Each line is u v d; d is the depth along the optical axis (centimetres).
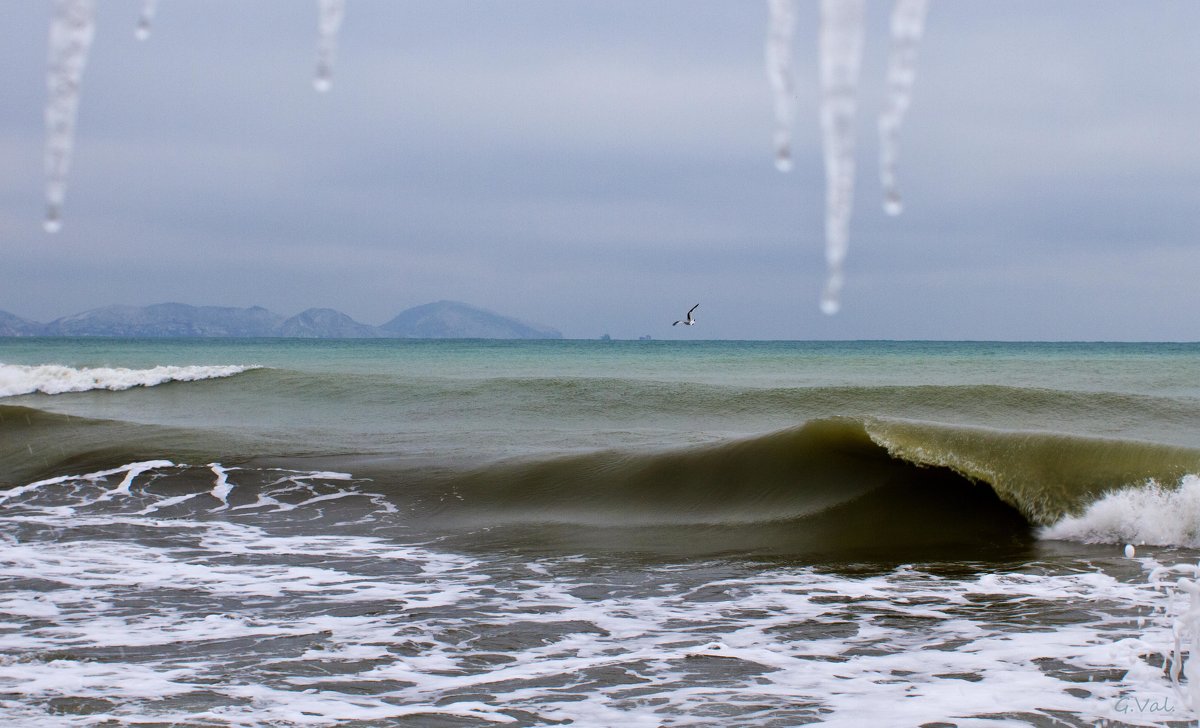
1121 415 2092
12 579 848
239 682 578
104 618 723
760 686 568
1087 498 1038
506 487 1252
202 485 1294
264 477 1321
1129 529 1004
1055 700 531
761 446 1238
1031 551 961
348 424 1988
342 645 657
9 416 1673
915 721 505
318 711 528
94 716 517
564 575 873
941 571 880
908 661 612
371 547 998
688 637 674
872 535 1027
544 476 1271
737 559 939
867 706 531
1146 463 1050
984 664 601
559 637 676
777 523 1077
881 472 1149
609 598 787
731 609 750
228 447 1482
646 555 959
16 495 1269
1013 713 513
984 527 1038
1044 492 1060
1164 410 2125
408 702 544
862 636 671
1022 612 727
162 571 882
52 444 1505
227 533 1068
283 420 2069
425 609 752
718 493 1181
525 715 523
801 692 557
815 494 1134
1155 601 753
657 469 1243
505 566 912
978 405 2186
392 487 1270
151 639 670
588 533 1062
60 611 743
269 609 753
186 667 607
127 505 1215
